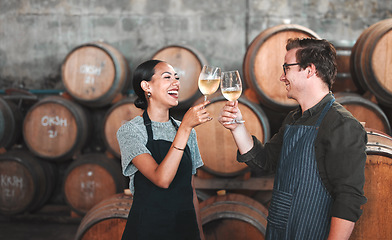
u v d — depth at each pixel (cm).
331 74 147
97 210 258
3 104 439
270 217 152
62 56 508
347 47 348
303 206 141
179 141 151
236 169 321
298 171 142
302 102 151
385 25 310
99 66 414
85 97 416
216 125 321
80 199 418
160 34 500
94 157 426
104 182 413
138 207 165
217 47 495
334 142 133
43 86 511
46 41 508
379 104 339
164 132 175
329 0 480
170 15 497
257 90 327
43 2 505
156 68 175
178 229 164
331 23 482
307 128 143
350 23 480
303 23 484
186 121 150
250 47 343
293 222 143
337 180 132
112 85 410
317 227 139
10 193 425
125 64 435
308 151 141
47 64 509
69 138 417
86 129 432
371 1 477
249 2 488
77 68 416
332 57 147
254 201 277
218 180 339
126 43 503
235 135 174
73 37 506
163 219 163
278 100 326
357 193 129
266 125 322
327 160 135
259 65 327
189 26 496
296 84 149
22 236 391
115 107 407
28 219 434
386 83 307
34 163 432
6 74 514
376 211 192
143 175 169
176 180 168
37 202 436
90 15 504
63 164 479
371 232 193
